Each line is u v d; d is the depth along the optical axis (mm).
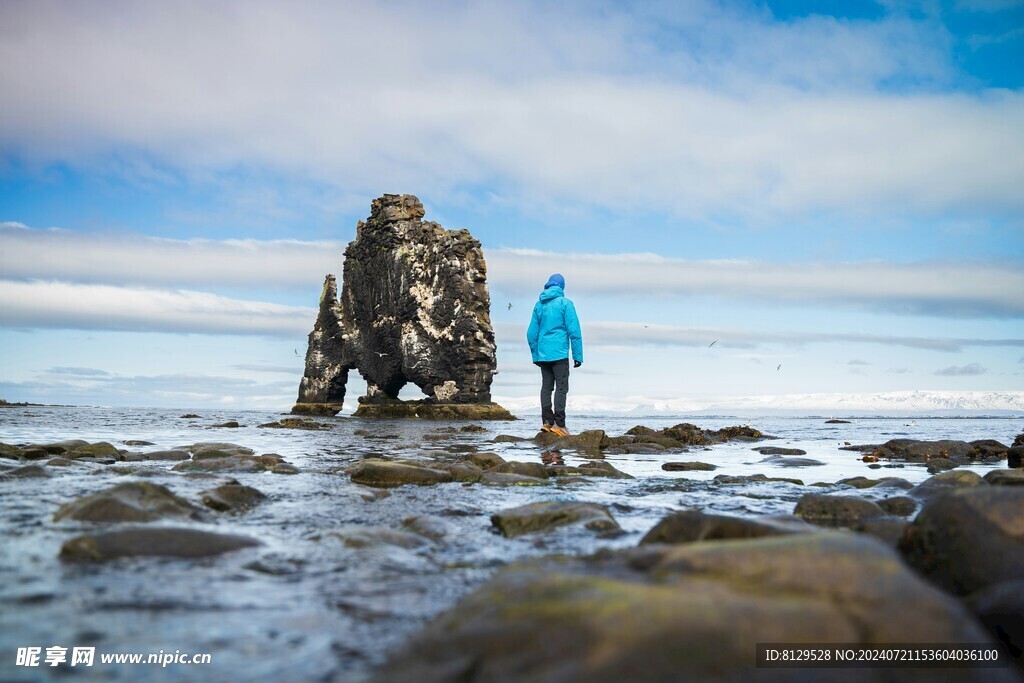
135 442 10102
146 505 3662
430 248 36906
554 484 5922
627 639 1552
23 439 10594
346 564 2777
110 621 1994
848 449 11516
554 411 12969
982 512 2533
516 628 1685
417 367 36562
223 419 23547
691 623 1578
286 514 4105
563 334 12922
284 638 1908
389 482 5746
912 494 5363
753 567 1913
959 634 1600
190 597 2252
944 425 23812
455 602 2311
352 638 1926
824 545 1944
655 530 2988
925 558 2592
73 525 3309
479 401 34312
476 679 1562
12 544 2896
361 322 41906
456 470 6344
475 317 34469
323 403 43406
